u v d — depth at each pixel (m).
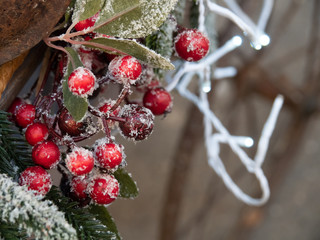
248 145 0.49
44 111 0.28
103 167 0.28
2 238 0.25
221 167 0.52
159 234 1.07
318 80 1.08
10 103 0.30
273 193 1.15
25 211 0.25
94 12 0.27
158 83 0.33
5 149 0.29
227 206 2.34
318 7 1.10
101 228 0.28
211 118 0.50
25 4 0.27
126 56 0.28
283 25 1.18
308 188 2.59
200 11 0.32
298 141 1.12
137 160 2.60
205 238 2.20
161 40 0.31
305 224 2.46
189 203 2.35
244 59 1.01
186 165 0.98
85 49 0.29
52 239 0.24
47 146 0.28
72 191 0.29
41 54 0.31
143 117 0.28
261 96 1.11
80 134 0.28
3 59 0.27
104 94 0.32
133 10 0.27
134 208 2.44
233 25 0.73
